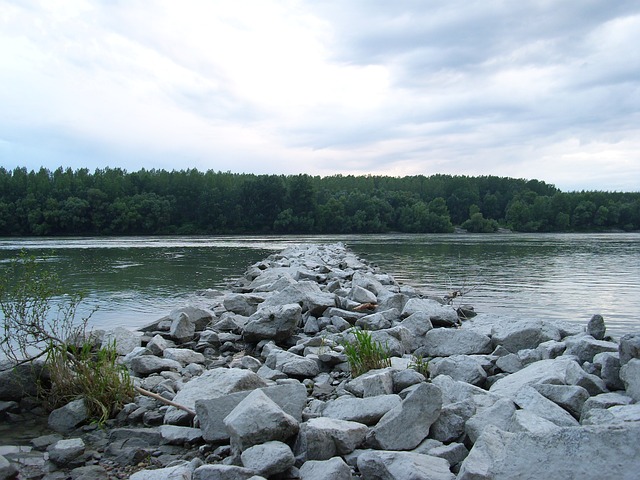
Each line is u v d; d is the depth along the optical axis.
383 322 9.38
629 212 106.12
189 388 5.58
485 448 3.73
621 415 4.12
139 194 91.38
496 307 13.66
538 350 7.00
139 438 5.00
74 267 25.41
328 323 9.87
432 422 4.42
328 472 3.73
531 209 105.50
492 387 5.84
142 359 7.08
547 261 30.22
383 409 4.79
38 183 86.06
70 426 5.39
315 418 4.68
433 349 7.89
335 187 125.94
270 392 4.89
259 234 90.62
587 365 5.95
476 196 116.06
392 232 99.00
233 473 3.75
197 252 39.00
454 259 31.95
